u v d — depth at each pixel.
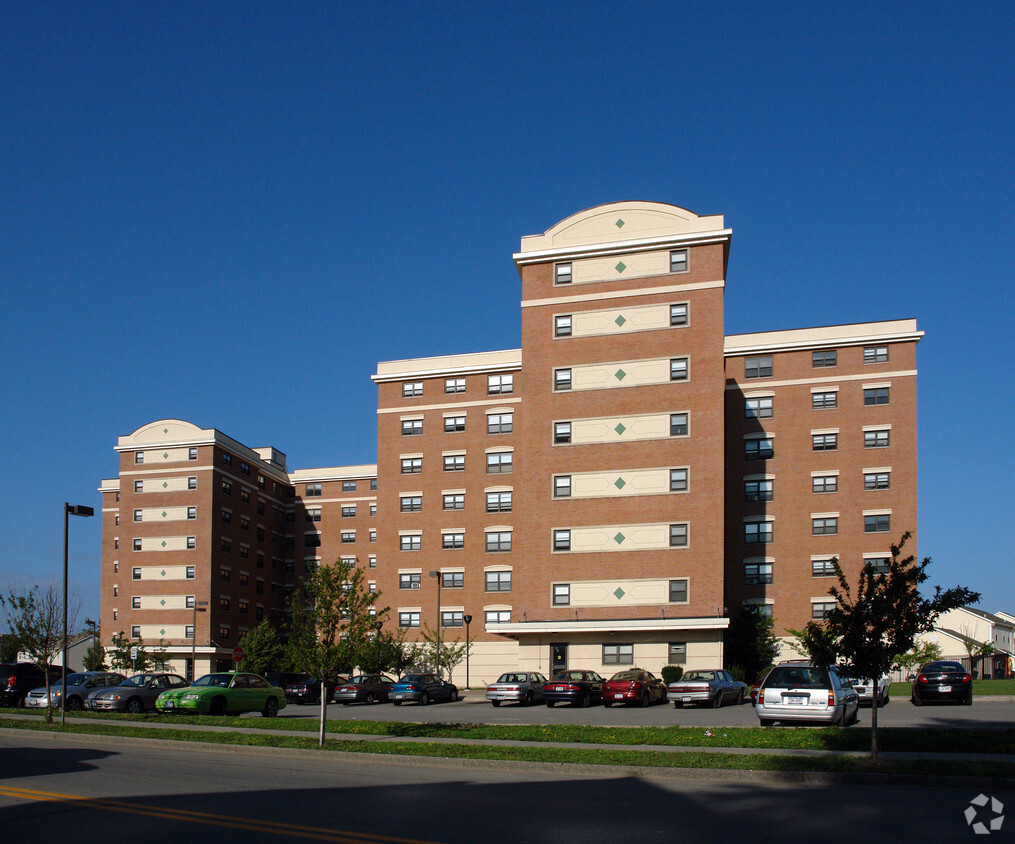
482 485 63.88
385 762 18.98
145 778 16.19
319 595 21.84
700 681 33.78
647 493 49.12
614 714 32.00
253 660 68.38
